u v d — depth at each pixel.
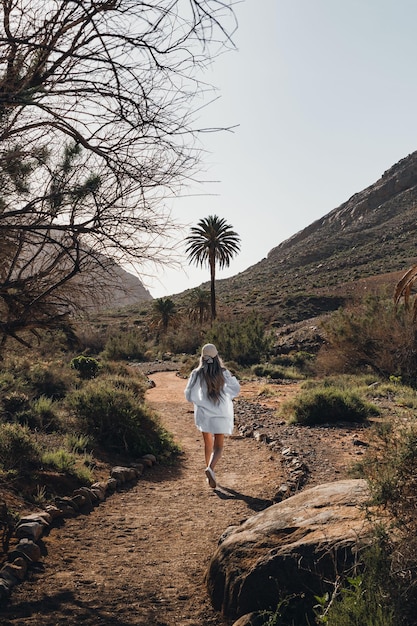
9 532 5.55
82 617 4.07
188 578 4.93
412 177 149.25
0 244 3.57
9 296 3.81
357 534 3.72
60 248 3.75
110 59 3.02
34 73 3.02
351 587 3.42
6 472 6.90
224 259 59.84
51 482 7.33
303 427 12.90
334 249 120.31
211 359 7.60
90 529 6.20
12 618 3.99
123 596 4.49
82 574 4.92
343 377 22.69
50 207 3.50
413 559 3.26
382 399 16.77
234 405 17.22
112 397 11.03
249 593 3.99
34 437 8.85
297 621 3.67
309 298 71.69
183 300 100.25
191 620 4.09
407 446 4.00
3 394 11.45
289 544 4.12
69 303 3.85
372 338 23.58
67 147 3.48
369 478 4.38
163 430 11.40
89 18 2.89
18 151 3.32
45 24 2.97
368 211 147.50
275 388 22.80
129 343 48.44
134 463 9.39
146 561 5.34
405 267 85.19
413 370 22.44
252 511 7.04
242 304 79.31
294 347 39.41
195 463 10.21
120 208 3.47
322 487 5.11
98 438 10.30
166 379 30.42
